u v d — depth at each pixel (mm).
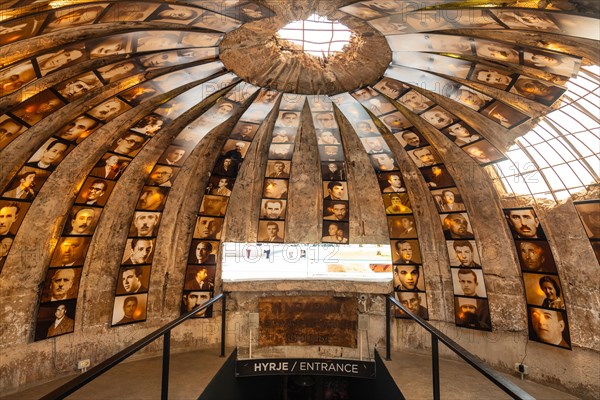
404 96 8992
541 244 9445
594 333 8625
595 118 7148
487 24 5934
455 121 8984
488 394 8570
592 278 8570
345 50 8375
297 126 10758
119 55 6605
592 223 8367
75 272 9648
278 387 13859
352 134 11641
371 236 12594
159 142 10078
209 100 9297
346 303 12234
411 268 11844
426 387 8875
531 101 7445
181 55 7266
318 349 12070
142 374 9523
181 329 11531
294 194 12773
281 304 12250
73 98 7074
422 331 11547
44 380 9102
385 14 6277
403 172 11492
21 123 6895
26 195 8297
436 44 7082
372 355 11656
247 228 12547
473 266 10773
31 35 5168
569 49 5809
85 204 9500
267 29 7051
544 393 9078
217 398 9469
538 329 9602
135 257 10773
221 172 11477
